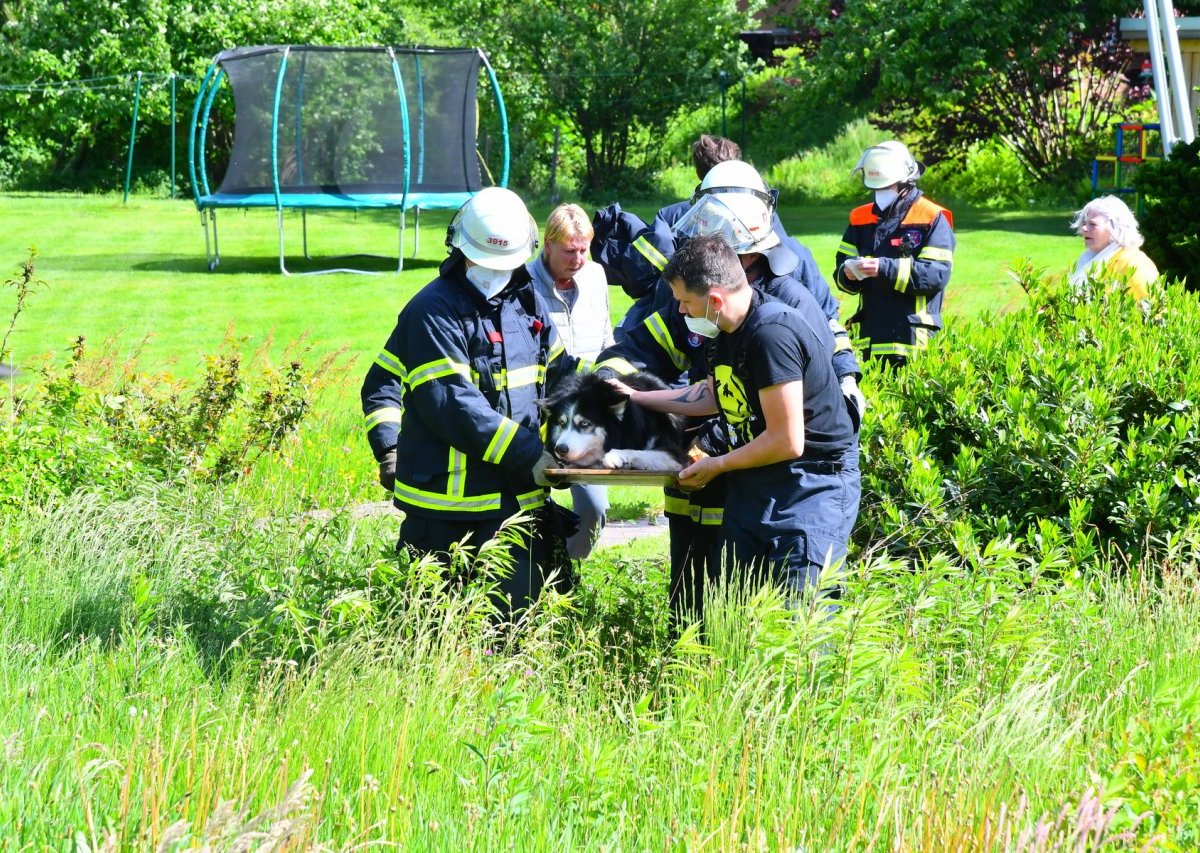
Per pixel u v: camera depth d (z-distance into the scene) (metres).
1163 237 12.84
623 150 32.34
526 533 5.00
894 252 8.34
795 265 4.96
